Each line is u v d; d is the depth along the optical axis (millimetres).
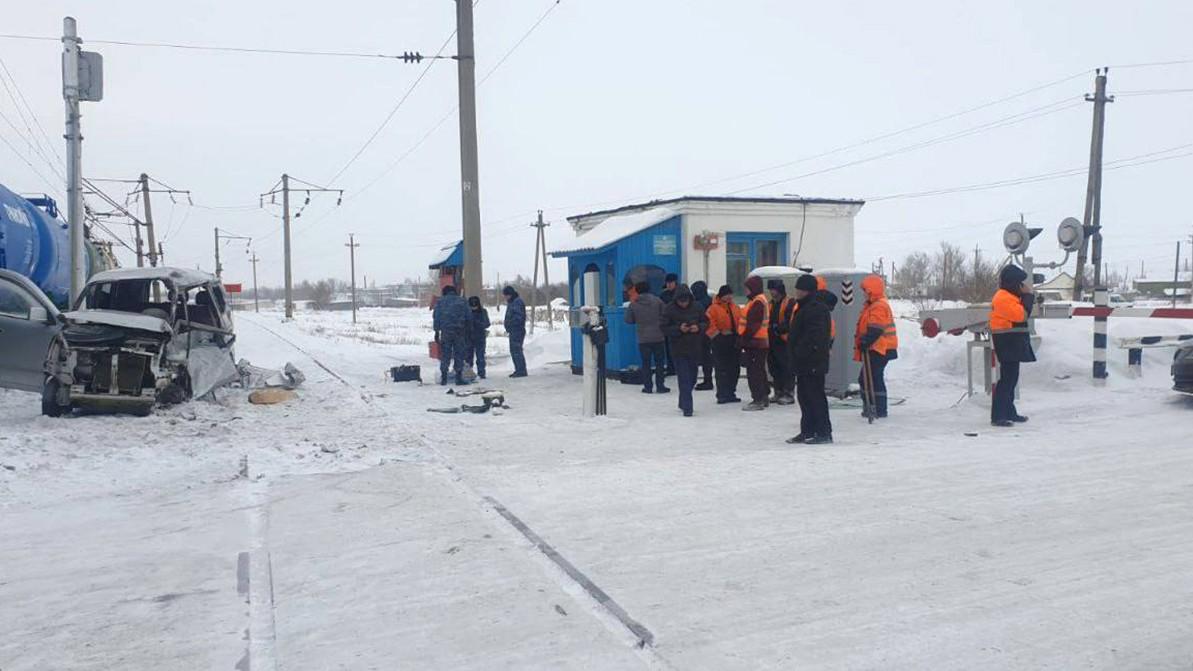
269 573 5363
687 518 6426
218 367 13055
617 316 15375
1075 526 6090
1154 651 4125
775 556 5543
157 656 4211
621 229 15852
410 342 33281
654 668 4004
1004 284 10383
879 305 10930
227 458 8742
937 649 4168
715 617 4578
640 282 13867
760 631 4398
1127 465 8000
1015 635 4316
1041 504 6684
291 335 32500
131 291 13188
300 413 11781
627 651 4188
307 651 4238
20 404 12219
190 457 8828
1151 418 10586
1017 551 5570
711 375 14398
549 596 4902
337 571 5367
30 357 11375
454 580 5176
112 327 11133
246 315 67000
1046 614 4566
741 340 12164
